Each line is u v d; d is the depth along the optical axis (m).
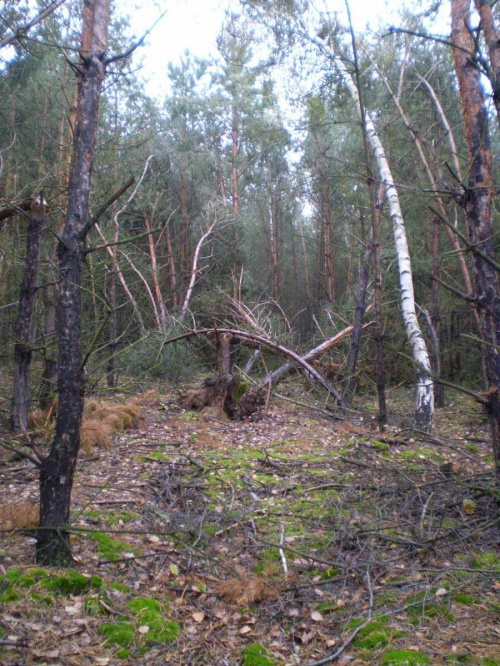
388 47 11.99
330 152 19.77
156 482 6.63
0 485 6.30
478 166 5.68
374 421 10.58
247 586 4.24
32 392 9.80
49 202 8.72
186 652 3.48
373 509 5.97
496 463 5.68
